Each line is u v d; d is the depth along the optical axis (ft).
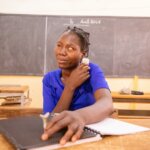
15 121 2.58
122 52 11.42
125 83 11.53
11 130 2.28
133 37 11.37
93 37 11.41
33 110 3.53
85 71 3.33
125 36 11.37
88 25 11.39
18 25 11.34
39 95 11.55
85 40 3.43
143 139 2.22
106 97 2.97
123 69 11.48
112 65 11.46
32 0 11.50
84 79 3.30
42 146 1.90
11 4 11.46
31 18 11.33
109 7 11.57
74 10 11.58
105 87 3.18
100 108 2.68
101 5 11.57
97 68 3.49
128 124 2.68
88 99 3.32
